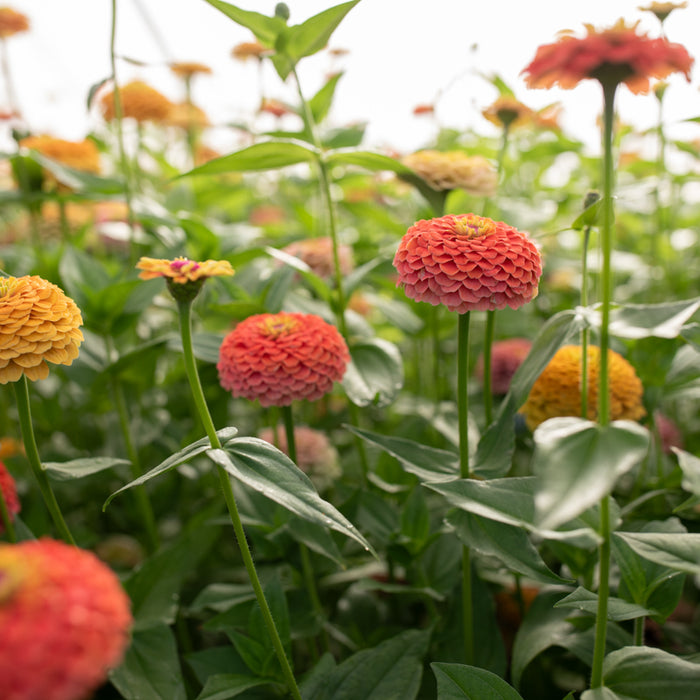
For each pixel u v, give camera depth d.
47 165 0.74
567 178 1.31
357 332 0.69
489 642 0.52
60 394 0.85
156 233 0.78
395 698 0.45
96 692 0.52
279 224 1.14
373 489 0.64
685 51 0.36
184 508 0.72
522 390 0.45
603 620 0.38
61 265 0.64
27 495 0.68
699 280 1.03
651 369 0.59
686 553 0.38
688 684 0.38
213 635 0.64
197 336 0.63
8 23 1.03
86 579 0.28
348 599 0.60
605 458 0.34
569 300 1.02
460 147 0.98
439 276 0.43
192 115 1.14
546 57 0.38
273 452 0.40
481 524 0.44
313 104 0.72
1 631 0.26
